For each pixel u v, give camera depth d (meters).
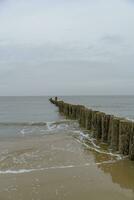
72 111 27.81
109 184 8.79
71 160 11.70
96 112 16.59
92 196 7.88
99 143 15.07
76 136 17.70
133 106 60.09
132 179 9.27
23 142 15.88
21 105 68.62
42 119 31.39
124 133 11.83
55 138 17.12
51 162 11.38
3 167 10.69
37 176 9.58
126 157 11.73
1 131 21.03
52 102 72.88
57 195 7.95
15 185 8.73
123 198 7.75
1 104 75.81
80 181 9.05
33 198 7.75
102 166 10.73
